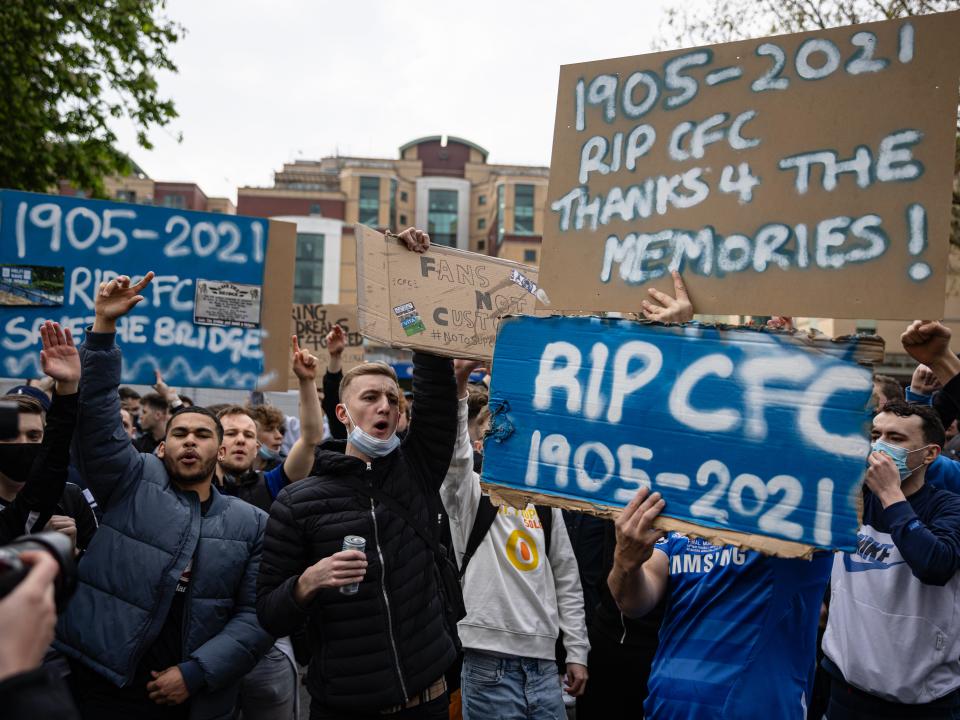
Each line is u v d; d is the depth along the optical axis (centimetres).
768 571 245
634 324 246
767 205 244
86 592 338
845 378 219
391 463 325
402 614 302
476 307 350
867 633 337
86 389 338
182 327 452
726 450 229
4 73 1204
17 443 343
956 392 284
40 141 1298
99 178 1399
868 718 339
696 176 255
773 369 227
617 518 239
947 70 228
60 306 439
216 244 457
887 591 334
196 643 343
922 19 231
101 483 347
